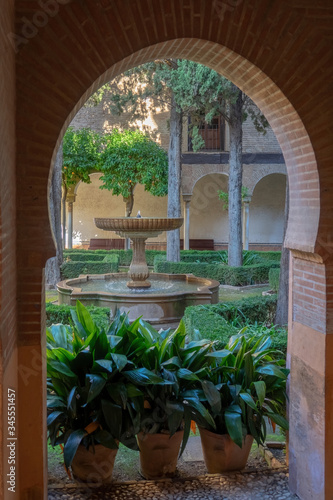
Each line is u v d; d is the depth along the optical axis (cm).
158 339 428
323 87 329
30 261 299
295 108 328
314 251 331
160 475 391
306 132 331
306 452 356
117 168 1872
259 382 377
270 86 333
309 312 357
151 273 1312
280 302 928
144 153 1861
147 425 379
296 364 376
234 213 1619
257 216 2459
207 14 311
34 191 296
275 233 2459
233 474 389
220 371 404
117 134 1886
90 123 2036
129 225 1032
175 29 309
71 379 374
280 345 582
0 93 228
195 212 2464
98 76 300
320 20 323
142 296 1002
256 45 320
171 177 1678
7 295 258
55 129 296
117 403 356
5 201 250
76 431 354
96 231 2447
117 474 405
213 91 1408
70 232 2103
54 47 291
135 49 304
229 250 1631
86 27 295
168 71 1452
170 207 1694
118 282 1266
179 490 364
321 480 337
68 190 2067
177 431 390
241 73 348
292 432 378
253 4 316
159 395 379
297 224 362
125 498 350
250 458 439
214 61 351
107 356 367
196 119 1658
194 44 325
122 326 404
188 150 2109
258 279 1570
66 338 408
